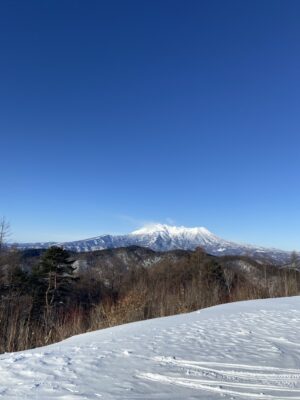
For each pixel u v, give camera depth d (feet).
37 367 23.54
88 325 67.10
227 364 22.97
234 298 89.61
